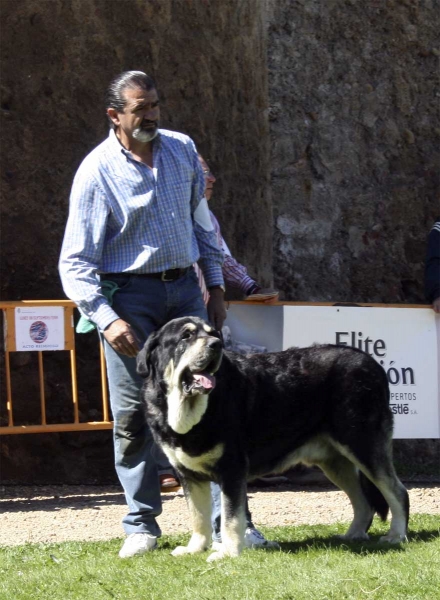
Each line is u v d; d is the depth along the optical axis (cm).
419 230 1594
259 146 1477
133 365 785
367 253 1577
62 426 1129
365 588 638
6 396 1203
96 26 1266
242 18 1438
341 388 816
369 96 1591
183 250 791
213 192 1346
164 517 970
